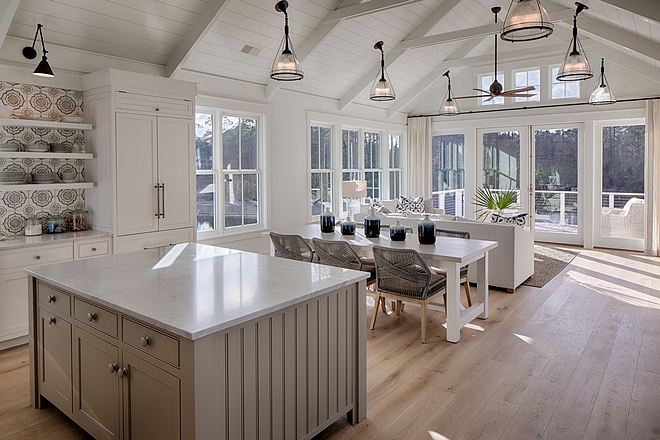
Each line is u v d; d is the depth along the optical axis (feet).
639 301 15.37
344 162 25.62
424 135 29.71
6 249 11.44
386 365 10.61
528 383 9.61
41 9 12.28
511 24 10.29
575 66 14.17
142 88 13.92
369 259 15.17
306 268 8.61
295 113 21.63
